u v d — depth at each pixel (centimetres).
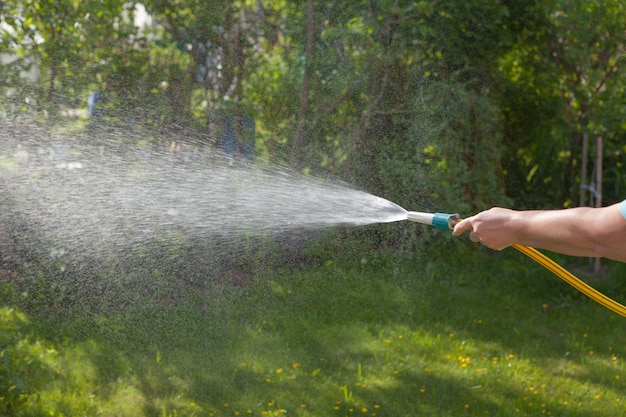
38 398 369
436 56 621
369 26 564
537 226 202
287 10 555
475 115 637
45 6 486
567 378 454
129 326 464
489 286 609
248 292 519
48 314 466
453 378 442
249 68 546
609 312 570
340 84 568
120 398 395
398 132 602
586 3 641
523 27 660
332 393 413
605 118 670
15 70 484
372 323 514
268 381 422
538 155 707
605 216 188
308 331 490
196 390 407
